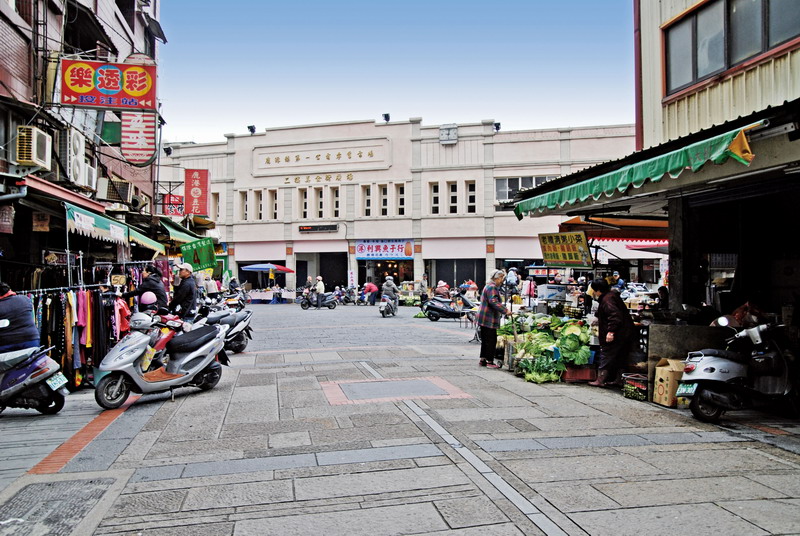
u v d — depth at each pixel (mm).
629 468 4707
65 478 4523
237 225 38719
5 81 9211
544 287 15195
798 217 7723
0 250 8891
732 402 6090
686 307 8273
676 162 6000
